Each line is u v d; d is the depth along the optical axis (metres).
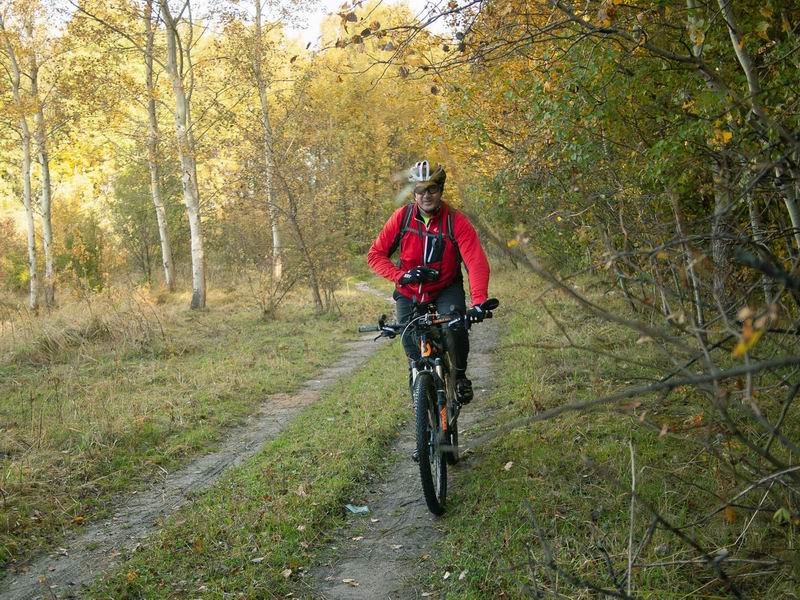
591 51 5.50
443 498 4.68
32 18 22.98
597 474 4.60
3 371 11.41
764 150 3.62
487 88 9.66
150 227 33.19
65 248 29.06
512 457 5.35
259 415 8.57
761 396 4.05
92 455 6.57
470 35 5.62
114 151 32.31
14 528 4.92
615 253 2.60
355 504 5.07
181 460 6.71
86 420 7.66
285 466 5.93
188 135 22.47
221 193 22.77
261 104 23.64
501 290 18.94
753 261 1.39
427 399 4.66
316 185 22.00
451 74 9.52
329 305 19.91
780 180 3.73
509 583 3.53
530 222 8.66
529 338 10.29
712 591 3.21
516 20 5.66
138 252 32.97
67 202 32.44
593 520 4.05
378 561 4.14
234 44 22.28
